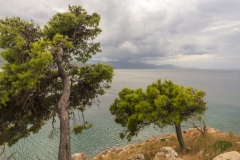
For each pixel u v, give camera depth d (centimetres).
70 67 1689
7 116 1305
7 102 1266
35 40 1420
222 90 10475
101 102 6944
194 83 15150
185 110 1772
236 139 1969
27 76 1037
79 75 1641
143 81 17662
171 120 1670
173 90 1802
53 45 1325
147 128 4047
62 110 1305
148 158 1692
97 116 5072
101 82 1627
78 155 1980
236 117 4881
